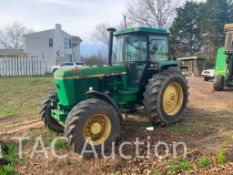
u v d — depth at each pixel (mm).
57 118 6871
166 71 7910
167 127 7734
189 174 5191
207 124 8023
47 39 49094
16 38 72312
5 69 31469
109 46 8102
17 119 9500
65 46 50000
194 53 43719
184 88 8133
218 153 5922
